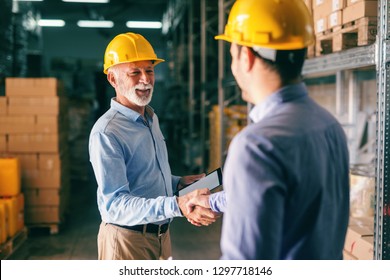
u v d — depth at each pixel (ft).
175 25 46.57
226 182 4.12
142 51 8.90
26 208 19.99
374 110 18.30
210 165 31.01
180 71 38.91
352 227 10.87
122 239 8.43
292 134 4.09
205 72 32.86
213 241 19.04
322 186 4.23
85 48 67.67
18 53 29.32
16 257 17.17
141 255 8.57
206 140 35.42
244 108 27.25
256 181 3.88
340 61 10.85
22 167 19.89
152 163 8.82
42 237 19.72
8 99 19.76
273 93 4.47
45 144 19.86
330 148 4.46
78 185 31.65
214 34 34.88
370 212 12.50
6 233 16.90
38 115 19.84
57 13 65.87
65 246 18.51
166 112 59.06
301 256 4.20
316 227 4.19
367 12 9.70
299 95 4.49
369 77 18.66
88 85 51.88
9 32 26.91
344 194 4.71
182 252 17.72
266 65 4.46
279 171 3.94
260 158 3.93
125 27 68.23
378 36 9.16
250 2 4.59
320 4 11.55
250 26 4.48
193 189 8.10
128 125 8.55
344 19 10.51
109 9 66.59
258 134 4.05
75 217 23.17
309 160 4.13
